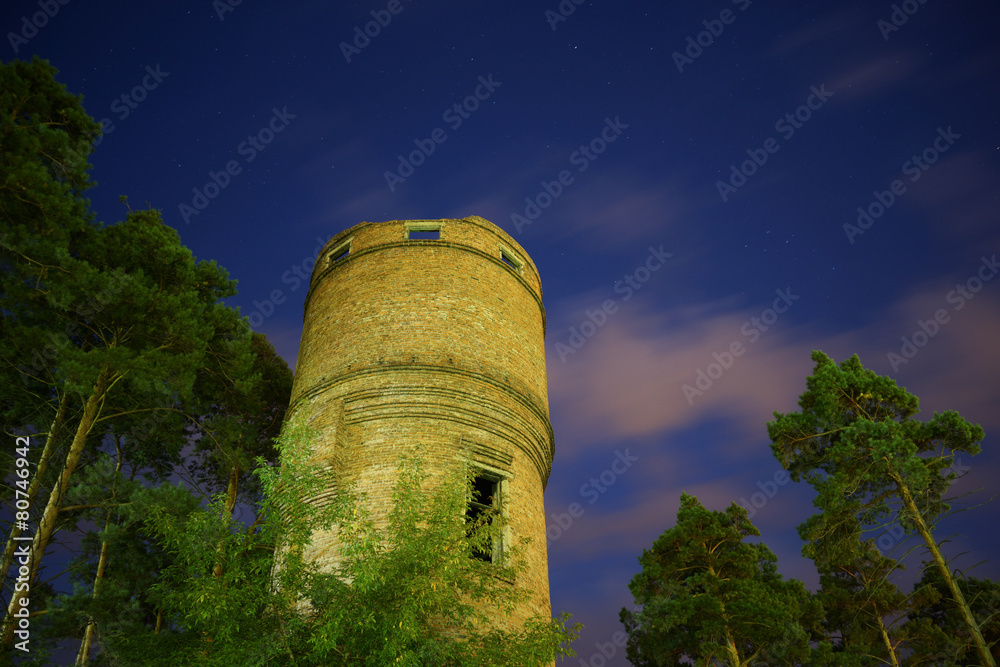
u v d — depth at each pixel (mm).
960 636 23672
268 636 11305
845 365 23359
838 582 26703
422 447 16734
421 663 11633
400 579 11836
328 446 16641
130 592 19859
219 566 13047
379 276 20062
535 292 22406
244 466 22344
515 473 17734
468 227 21391
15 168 17531
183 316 19062
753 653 24891
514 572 13727
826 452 21359
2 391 20016
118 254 19609
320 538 15398
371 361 18109
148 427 21906
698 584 25438
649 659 27391
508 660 12234
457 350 18484
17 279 17984
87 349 21016
